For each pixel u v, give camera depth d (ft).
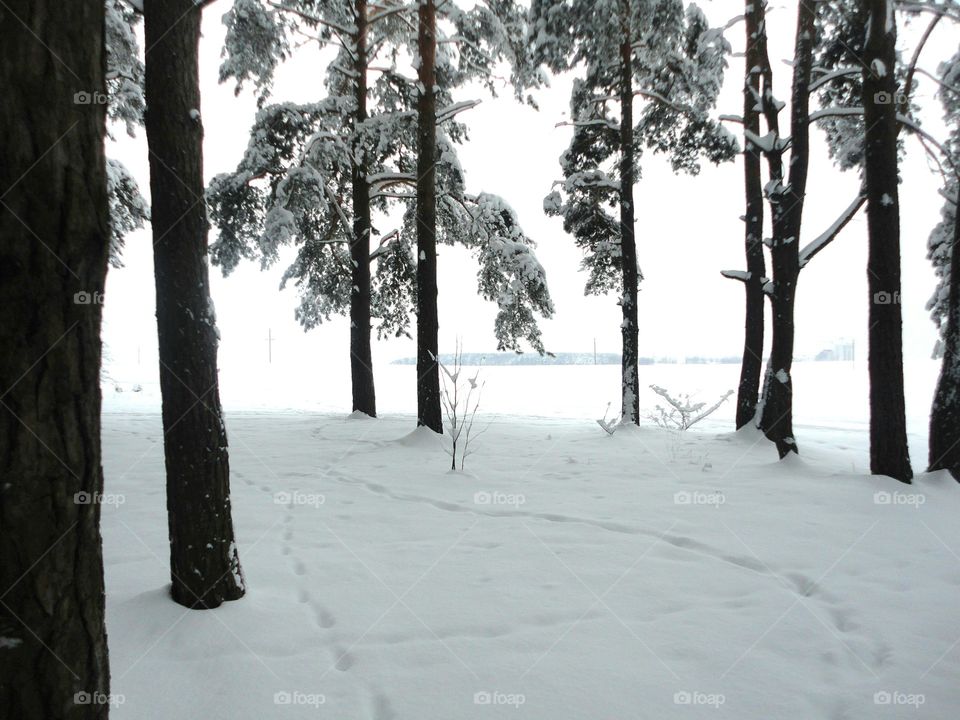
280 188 39.86
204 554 9.89
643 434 35.70
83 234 4.16
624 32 36.99
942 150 29.30
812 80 35.27
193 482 9.88
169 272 9.89
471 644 8.84
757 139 30.40
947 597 10.85
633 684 7.81
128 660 8.30
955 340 20.62
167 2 9.79
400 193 45.93
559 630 9.37
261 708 7.18
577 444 32.07
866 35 20.59
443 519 16.28
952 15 25.59
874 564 12.66
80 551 4.32
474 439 33.58
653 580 11.60
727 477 22.44
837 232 27.04
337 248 47.85
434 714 7.08
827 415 53.52
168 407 9.96
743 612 10.13
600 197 43.39
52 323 4.03
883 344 20.35
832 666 8.36
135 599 10.16
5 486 3.89
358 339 44.42
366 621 9.61
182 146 9.90
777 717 7.14
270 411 54.85
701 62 37.83
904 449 20.24
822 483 20.75
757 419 32.83
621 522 15.96
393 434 34.99
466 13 40.47
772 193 27.17
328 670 8.09
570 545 13.85
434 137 32.27
